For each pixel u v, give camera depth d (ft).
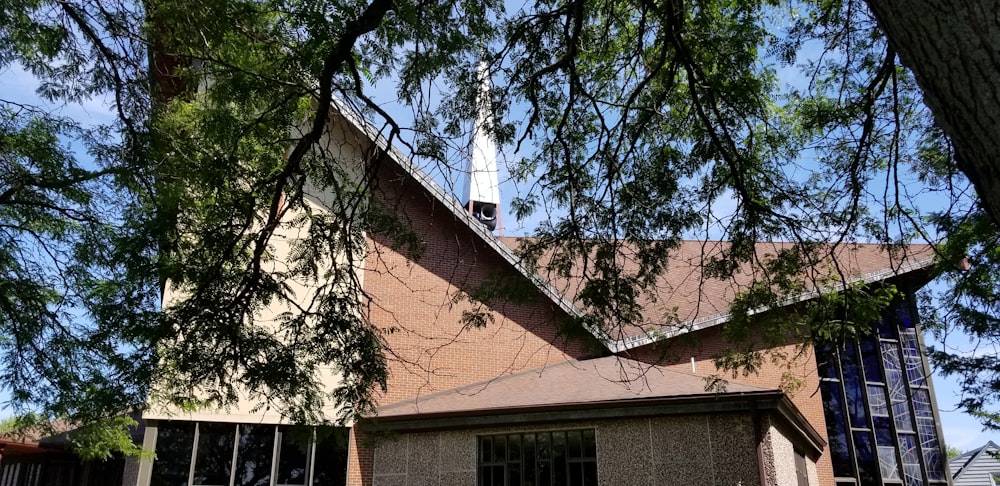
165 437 50.85
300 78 27.09
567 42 28.04
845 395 71.41
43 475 74.84
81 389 38.24
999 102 7.77
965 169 8.73
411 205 65.31
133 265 29.50
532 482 47.06
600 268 29.68
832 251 30.81
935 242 32.83
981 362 52.42
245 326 30.71
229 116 27.84
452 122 30.60
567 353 63.46
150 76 31.60
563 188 30.48
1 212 38.34
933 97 8.66
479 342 62.59
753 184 29.84
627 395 45.75
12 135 34.37
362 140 49.73
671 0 27.04
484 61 29.91
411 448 51.55
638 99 32.81
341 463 54.29
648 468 43.78
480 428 49.65
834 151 32.48
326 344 30.71
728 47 30.42
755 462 40.93
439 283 63.98
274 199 27.71
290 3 26.35
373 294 61.98
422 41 27.35
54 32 28.45
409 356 60.75
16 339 38.29
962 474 126.62
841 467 69.10
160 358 32.01
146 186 32.32
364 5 26.78
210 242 28.25
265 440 53.36
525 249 30.68
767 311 35.94
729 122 30.48
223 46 28.12
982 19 7.80
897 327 75.97
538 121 29.48
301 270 30.81
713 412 42.88
